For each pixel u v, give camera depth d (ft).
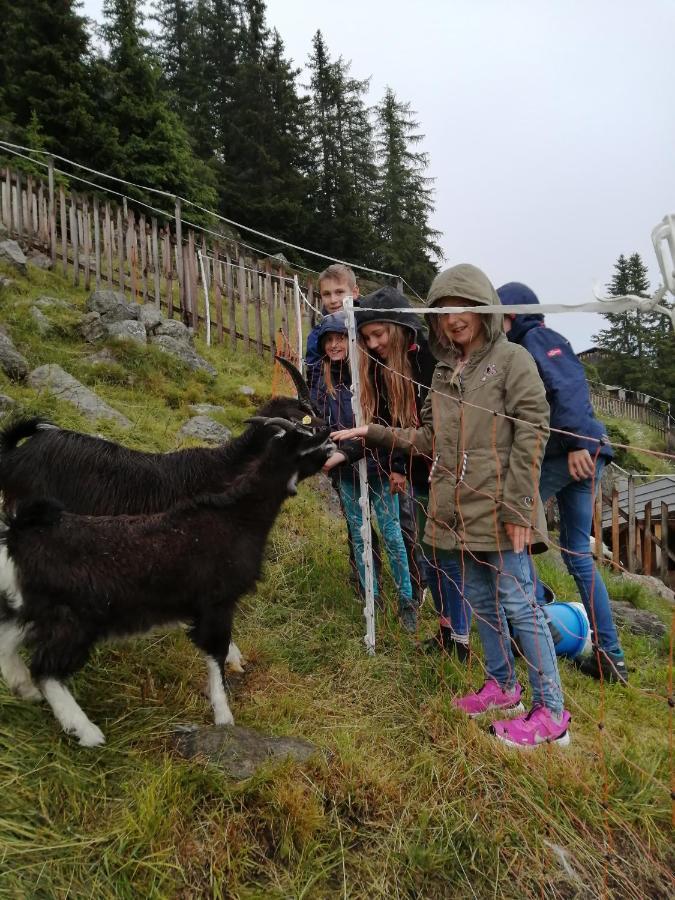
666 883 7.41
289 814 7.11
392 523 12.12
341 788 7.70
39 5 56.34
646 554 28.27
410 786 8.13
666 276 5.50
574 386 10.58
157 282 30.96
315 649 11.16
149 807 6.81
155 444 17.30
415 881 6.90
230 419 21.79
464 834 7.41
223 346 31.30
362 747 8.63
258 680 10.09
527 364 8.90
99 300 25.73
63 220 31.35
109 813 6.98
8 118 53.21
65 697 7.91
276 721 9.05
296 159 99.66
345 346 11.94
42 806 6.79
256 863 6.72
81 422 16.83
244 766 7.75
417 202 118.62
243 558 8.92
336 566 13.98
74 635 7.80
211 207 65.21
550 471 11.00
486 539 8.99
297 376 11.98
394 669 10.77
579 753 9.14
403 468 11.53
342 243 99.19
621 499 32.86
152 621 8.49
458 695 10.18
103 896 6.09
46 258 31.58
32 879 6.00
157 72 61.00
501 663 9.91
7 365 18.93
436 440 9.67
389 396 11.57
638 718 10.75
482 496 9.02
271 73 97.66
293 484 9.72
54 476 10.15
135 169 55.26
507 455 9.00
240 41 106.83
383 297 11.38
